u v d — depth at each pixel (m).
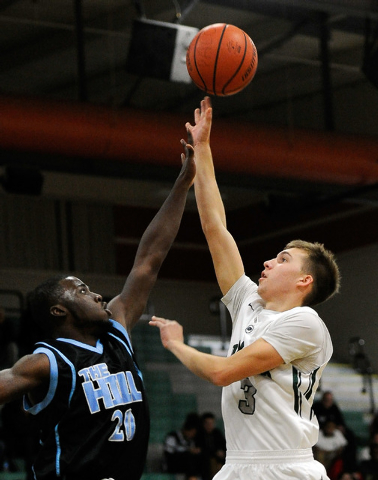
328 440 16.05
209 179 5.25
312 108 21.89
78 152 13.51
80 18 15.13
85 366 4.00
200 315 25.64
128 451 4.01
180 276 25.64
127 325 4.39
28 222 23.34
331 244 24.30
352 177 15.34
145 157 13.87
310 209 17.66
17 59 18.72
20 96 13.02
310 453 4.58
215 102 21.84
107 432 3.96
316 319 4.55
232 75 5.75
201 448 15.05
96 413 3.96
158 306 25.03
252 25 17.58
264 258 25.91
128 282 4.54
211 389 20.73
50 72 19.31
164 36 12.91
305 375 4.59
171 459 14.94
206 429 15.43
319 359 4.61
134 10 16.56
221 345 23.59
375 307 22.97
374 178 15.41
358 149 15.16
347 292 23.69
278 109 22.45
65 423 3.93
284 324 4.49
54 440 3.94
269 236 25.86
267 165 14.66
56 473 3.87
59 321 4.14
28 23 17.03
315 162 14.88
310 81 21.16
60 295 4.15
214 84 5.80
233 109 22.53
